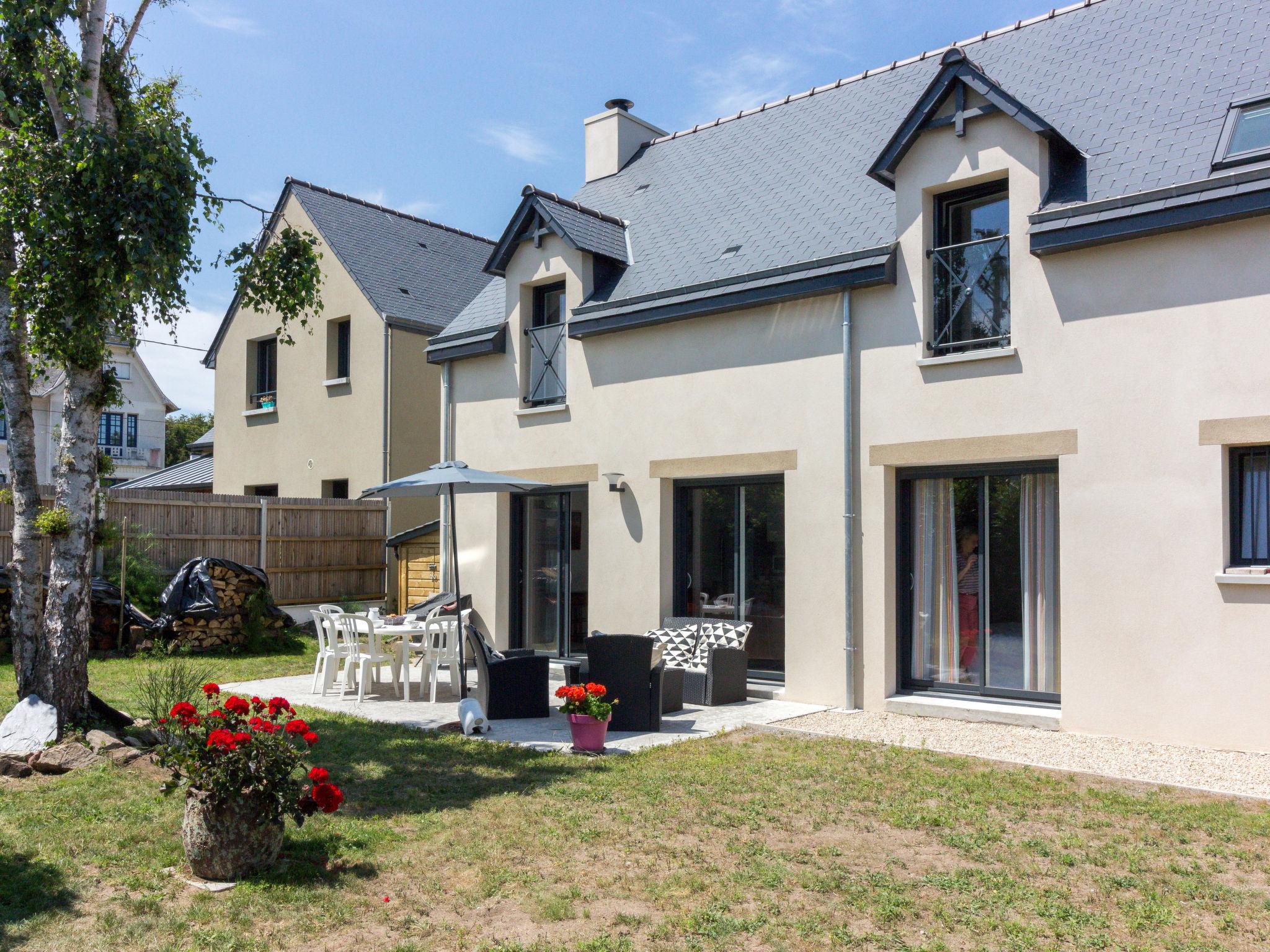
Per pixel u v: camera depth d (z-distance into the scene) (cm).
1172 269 842
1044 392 909
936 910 488
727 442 1134
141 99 941
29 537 864
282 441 2048
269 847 550
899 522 1036
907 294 1001
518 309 1373
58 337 830
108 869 553
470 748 859
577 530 1338
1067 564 892
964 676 998
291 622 1616
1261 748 788
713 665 1057
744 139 1460
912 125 989
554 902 500
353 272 1909
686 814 652
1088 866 548
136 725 884
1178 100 943
